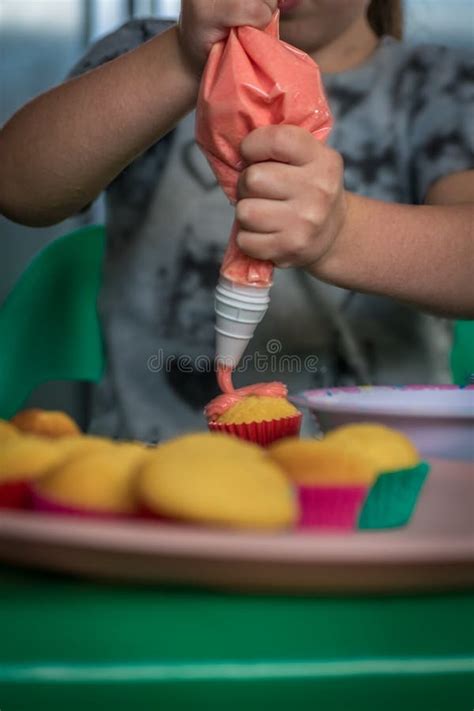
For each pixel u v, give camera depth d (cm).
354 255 108
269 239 84
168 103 115
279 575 38
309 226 89
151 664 35
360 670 35
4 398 141
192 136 148
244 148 84
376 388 92
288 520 40
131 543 37
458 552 37
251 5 82
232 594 39
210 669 35
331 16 135
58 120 123
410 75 150
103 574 39
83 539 38
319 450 46
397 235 111
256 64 82
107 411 145
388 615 37
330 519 44
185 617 37
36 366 143
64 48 238
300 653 35
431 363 144
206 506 39
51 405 209
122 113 117
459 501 52
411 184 148
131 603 38
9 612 37
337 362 142
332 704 35
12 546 40
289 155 85
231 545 37
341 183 94
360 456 46
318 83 85
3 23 238
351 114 148
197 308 144
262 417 74
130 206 149
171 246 146
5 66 239
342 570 37
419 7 223
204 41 85
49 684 34
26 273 144
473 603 39
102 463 43
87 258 147
